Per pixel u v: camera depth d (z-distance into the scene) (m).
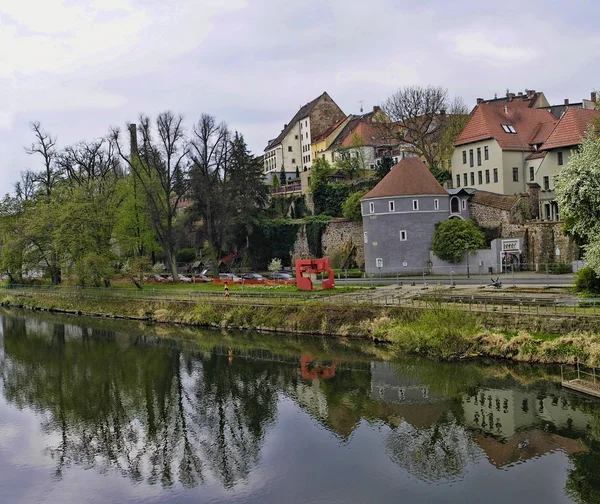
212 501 20.45
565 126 60.94
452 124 82.06
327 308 44.25
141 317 57.69
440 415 26.72
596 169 31.75
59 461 24.70
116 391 34.19
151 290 61.66
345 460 22.97
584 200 32.91
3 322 61.34
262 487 21.25
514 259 56.75
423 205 60.62
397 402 28.75
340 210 80.25
